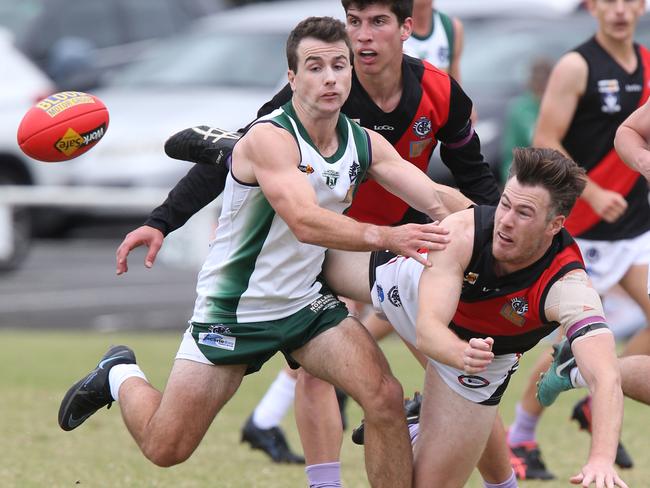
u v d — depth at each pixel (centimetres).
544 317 1709
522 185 1622
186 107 5009
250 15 5641
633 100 2569
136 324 4206
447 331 1656
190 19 6044
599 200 2511
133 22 5803
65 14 5612
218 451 2547
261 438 2461
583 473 1534
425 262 1673
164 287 4831
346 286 1911
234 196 1812
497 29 5091
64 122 1942
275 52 5191
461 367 1627
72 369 3328
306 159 1761
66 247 5453
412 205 1859
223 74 5184
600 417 1590
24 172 5100
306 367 1859
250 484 2259
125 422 1922
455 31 2641
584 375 1650
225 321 1853
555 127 2581
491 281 1705
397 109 2031
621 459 2388
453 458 1830
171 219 1994
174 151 1942
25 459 2420
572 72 2556
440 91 2048
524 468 2378
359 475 2355
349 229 1681
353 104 2030
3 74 5116
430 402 1844
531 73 4138
